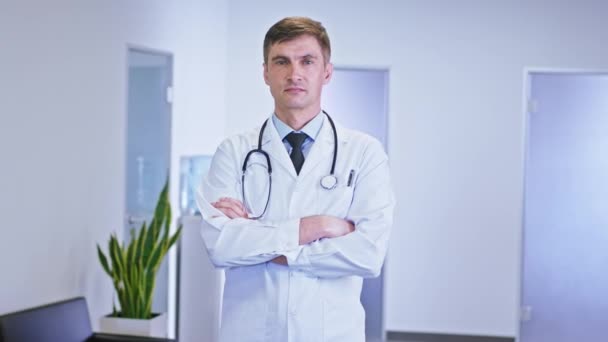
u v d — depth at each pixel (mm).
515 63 5543
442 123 5582
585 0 5492
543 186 5566
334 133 1927
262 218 1880
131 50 4594
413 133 5590
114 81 4309
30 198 3566
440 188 5590
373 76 5648
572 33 5512
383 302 5613
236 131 5617
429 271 5590
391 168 5609
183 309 3750
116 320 3875
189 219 3748
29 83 3545
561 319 5562
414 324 5609
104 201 4238
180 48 4996
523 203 5570
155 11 4711
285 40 1812
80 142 3982
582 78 5539
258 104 5602
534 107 5547
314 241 1800
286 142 1937
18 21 3455
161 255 3977
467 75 5559
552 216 5566
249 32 5598
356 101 5648
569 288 5555
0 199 3354
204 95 5316
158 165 4871
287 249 1774
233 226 1826
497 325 5578
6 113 3381
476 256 5586
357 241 1796
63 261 3842
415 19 5566
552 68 5527
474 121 5570
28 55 3533
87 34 4027
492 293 5586
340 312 1815
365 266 1790
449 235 5590
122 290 3945
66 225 3865
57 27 3760
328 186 1864
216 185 1942
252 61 5602
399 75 5586
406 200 5598
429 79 5574
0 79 3336
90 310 4105
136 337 3441
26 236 3541
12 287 3449
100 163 4184
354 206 1882
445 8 5551
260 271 1823
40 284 3652
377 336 5645
